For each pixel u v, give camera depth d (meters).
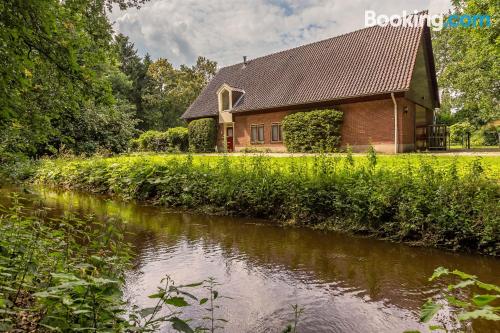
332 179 7.64
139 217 8.96
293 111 21.55
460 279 4.73
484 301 1.43
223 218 8.66
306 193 7.70
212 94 29.12
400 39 19.34
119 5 5.26
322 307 3.97
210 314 3.80
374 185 6.93
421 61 20.47
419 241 6.21
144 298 4.18
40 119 4.49
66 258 3.61
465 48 24.52
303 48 25.00
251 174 9.07
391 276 4.89
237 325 3.58
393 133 17.38
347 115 19.02
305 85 21.66
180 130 29.03
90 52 4.77
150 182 11.10
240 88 26.48
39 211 4.47
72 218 4.27
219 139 26.98
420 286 4.53
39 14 3.62
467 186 6.02
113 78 37.28
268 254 5.91
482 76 23.55
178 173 10.77
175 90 51.03
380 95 17.55
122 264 3.67
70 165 15.36
